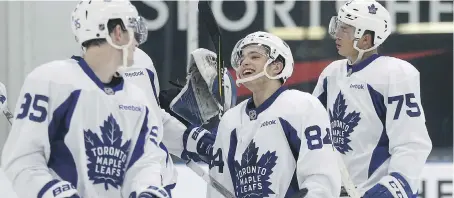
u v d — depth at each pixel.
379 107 6.59
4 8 9.67
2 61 9.69
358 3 6.73
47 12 9.74
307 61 9.97
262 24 9.96
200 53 6.52
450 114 10.01
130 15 4.80
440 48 9.98
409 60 10.00
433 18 9.95
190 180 8.64
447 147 9.99
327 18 9.95
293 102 5.41
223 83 6.29
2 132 9.46
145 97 5.00
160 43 9.90
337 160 5.63
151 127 4.92
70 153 4.68
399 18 9.95
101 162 4.71
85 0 4.79
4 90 6.05
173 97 6.82
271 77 5.48
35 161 4.59
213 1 9.93
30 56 9.70
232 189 5.59
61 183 4.53
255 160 5.40
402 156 6.38
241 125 5.53
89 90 4.70
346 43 6.76
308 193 5.17
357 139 6.64
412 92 6.49
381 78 6.58
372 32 6.70
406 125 6.43
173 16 9.90
